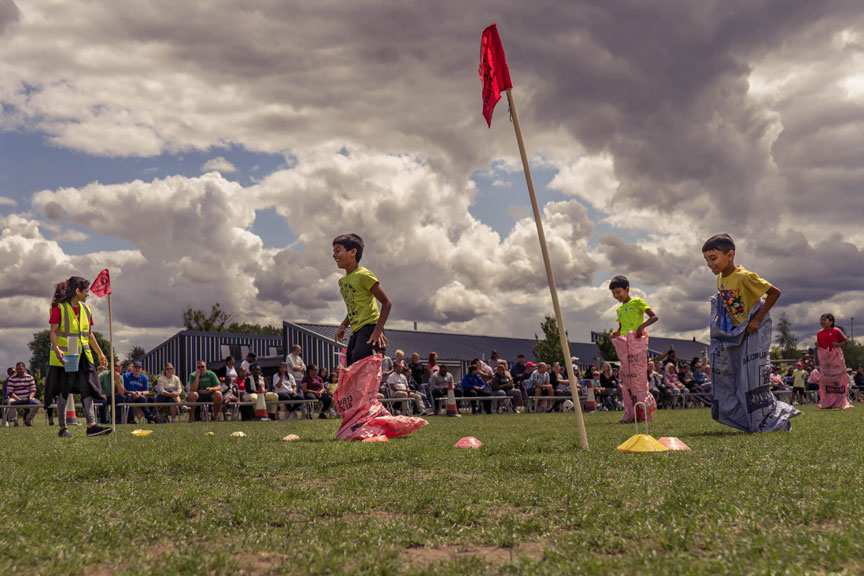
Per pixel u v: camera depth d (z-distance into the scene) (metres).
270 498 3.06
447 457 4.59
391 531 2.36
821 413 11.35
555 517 2.53
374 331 6.87
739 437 5.86
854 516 2.30
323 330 35.94
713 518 2.33
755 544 1.97
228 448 5.49
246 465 4.29
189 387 16.69
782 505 2.48
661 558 1.87
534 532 2.35
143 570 1.90
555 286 5.24
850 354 101.62
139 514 2.70
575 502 2.76
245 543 2.21
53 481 3.59
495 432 7.56
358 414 6.70
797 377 26.59
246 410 16.70
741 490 2.87
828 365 14.29
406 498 3.00
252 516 2.67
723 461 3.96
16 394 15.77
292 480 3.69
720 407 6.88
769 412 6.61
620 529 2.25
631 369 9.79
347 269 7.12
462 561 1.95
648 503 2.69
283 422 12.89
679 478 3.28
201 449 5.40
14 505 2.80
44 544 2.18
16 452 5.38
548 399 20.09
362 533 2.33
